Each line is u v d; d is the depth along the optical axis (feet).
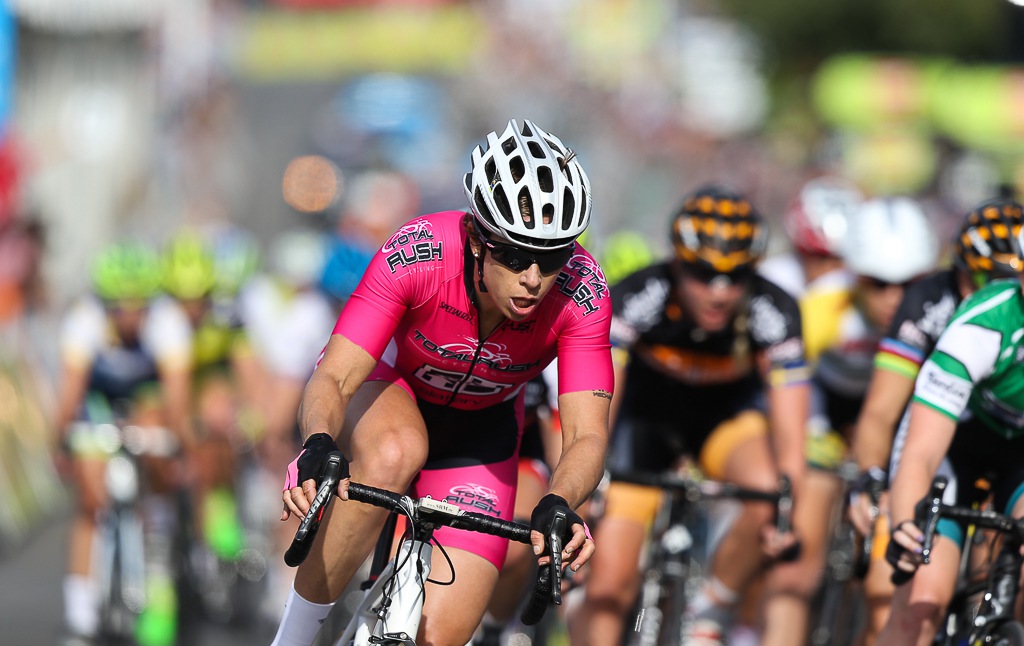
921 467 40.88
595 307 37.60
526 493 49.01
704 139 305.53
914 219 61.41
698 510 57.52
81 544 72.18
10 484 104.94
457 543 38.14
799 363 54.24
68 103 174.40
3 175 131.95
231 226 244.22
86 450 72.69
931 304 49.01
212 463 82.17
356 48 583.17
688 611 53.83
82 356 73.61
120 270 73.77
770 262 75.82
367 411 38.40
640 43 405.39
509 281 34.65
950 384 41.14
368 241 112.88
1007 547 40.68
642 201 283.59
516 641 56.34
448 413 40.52
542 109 359.87
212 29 279.69
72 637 72.59
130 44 178.19
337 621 57.47
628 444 58.49
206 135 247.29
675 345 55.31
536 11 428.56
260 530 86.07
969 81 213.25
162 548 74.90
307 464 32.22
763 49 272.92
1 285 112.98
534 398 50.85
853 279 64.28
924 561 37.91
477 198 34.86
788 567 57.00
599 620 52.70
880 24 251.80
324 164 250.37
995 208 47.83
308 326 83.51
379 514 36.52
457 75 504.43
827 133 250.16
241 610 81.41
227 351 83.87
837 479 59.11
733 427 57.52
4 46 156.87
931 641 42.80
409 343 38.50
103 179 174.81
